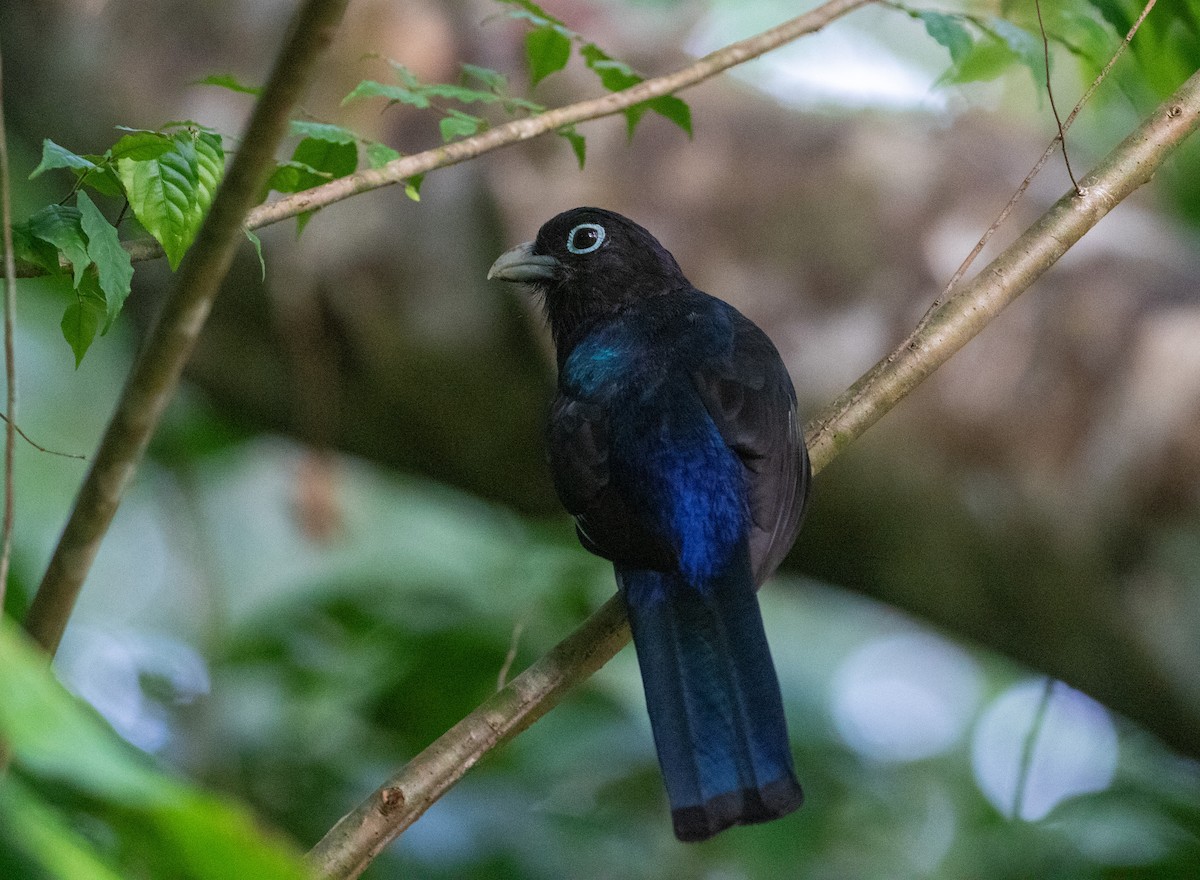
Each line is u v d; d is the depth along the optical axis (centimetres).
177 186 604
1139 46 916
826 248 1030
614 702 1178
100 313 656
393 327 1056
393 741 1120
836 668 1700
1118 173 750
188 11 1063
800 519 771
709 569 711
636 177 1052
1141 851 1032
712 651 671
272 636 1150
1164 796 1069
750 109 1084
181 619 1678
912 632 1717
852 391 766
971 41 790
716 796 618
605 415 789
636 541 732
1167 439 942
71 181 1034
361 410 1104
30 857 291
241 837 291
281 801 1062
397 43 1055
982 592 1003
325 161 745
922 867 1211
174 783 292
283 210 656
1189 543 944
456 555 1505
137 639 1468
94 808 323
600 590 1137
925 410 975
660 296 896
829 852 1206
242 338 1095
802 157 1048
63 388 1561
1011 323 979
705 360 809
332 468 1127
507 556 1251
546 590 1124
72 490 1558
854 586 1049
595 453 777
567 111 735
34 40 1066
